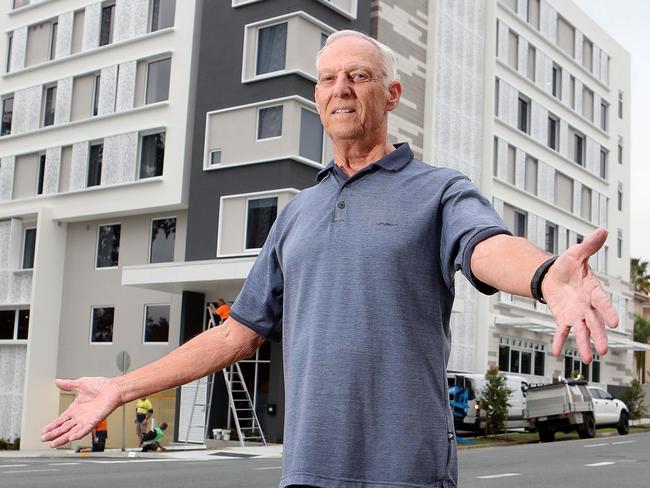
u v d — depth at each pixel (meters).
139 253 29.92
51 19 33.78
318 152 26.55
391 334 2.27
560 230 41.47
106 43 31.89
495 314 35.97
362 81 2.47
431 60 33.56
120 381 2.55
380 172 2.42
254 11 27.16
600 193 45.59
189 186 28.12
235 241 26.42
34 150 32.88
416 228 2.30
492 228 2.03
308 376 2.31
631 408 37.56
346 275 2.33
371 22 30.98
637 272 63.59
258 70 26.95
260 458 19.92
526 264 1.81
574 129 43.78
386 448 2.23
